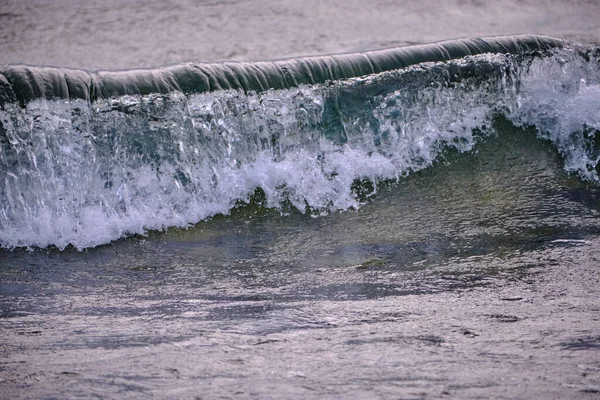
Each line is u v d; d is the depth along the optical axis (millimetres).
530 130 26000
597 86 26719
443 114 25734
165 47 33031
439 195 23547
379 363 10938
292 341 12219
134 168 22656
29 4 39219
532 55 26938
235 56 31656
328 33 34625
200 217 22359
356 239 20719
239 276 17891
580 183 24000
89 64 31125
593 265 17172
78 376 10562
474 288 15805
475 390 9789
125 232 21453
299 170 23828
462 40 27406
